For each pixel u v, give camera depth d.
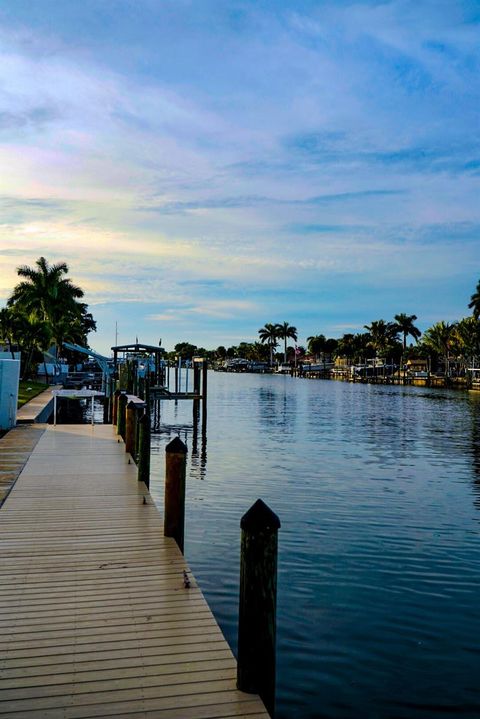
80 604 5.86
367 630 7.49
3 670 4.57
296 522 12.54
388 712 5.75
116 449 15.50
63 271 66.00
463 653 6.95
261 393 75.12
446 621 7.80
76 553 7.39
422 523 12.62
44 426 20.92
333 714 5.69
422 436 29.48
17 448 15.60
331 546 10.89
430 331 110.88
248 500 14.56
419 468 19.98
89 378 59.31
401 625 7.66
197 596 6.12
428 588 8.93
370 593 8.70
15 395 20.23
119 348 43.72
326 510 13.66
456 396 72.12
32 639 5.11
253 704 4.22
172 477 8.15
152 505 9.77
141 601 5.96
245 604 4.46
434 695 6.05
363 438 28.50
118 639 5.14
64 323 68.25
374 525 12.40
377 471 19.28
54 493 10.52
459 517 13.21
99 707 4.13
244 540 4.52
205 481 17.11
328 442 26.86
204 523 12.30
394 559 10.23
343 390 85.88
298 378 148.62
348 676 6.38
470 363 103.56
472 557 10.41
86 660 4.77
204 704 4.20
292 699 5.92
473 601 8.48
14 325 59.03
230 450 23.98
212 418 39.50
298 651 6.91
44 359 70.00
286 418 39.66
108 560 7.15
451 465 20.70
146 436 11.44
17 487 10.96
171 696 4.29
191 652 4.95
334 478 17.84
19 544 7.71
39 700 4.19
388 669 6.55
